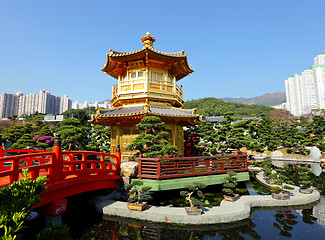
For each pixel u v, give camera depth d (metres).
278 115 65.50
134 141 13.36
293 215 11.29
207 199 13.39
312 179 22.30
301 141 41.72
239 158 16.52
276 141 41.22
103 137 26.64
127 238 8.49
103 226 9.54
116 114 17.00
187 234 8.91
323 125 44.22
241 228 9.61
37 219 8.84
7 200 4.15
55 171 8.51
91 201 11.84
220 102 109.62
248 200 12.41
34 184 4.79
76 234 8.77
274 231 9.36
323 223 10.25
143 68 19.12
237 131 23.75
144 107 15.91
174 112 18.17
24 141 23.92
